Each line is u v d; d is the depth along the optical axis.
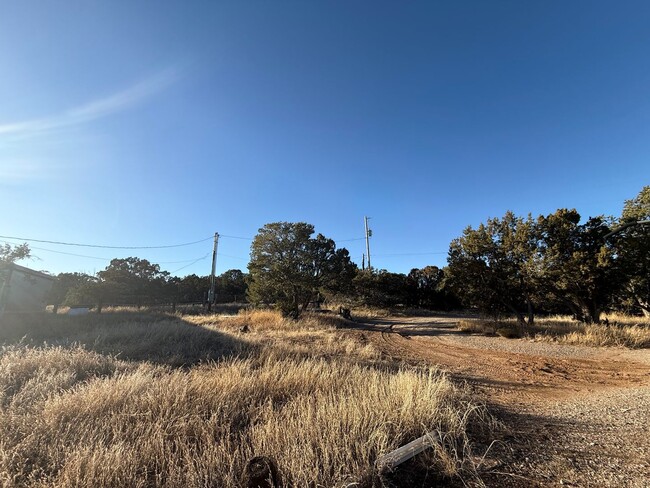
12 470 3.02
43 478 2.96
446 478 3.32
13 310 26.44
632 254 15.99
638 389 7.32
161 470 3.21
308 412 4.16
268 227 25.83
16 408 4.38
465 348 13.69
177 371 6.52
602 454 3.83
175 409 4.43
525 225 17.59
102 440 3.43
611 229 16.64
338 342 13.62
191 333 13.45
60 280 45.09
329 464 3.24
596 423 4.95
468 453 3.79
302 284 24.44
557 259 16.45
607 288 16.19
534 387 7.66
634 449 3.94
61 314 24.59
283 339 14.29
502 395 6.87
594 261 15.57
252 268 26.12
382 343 15.04
